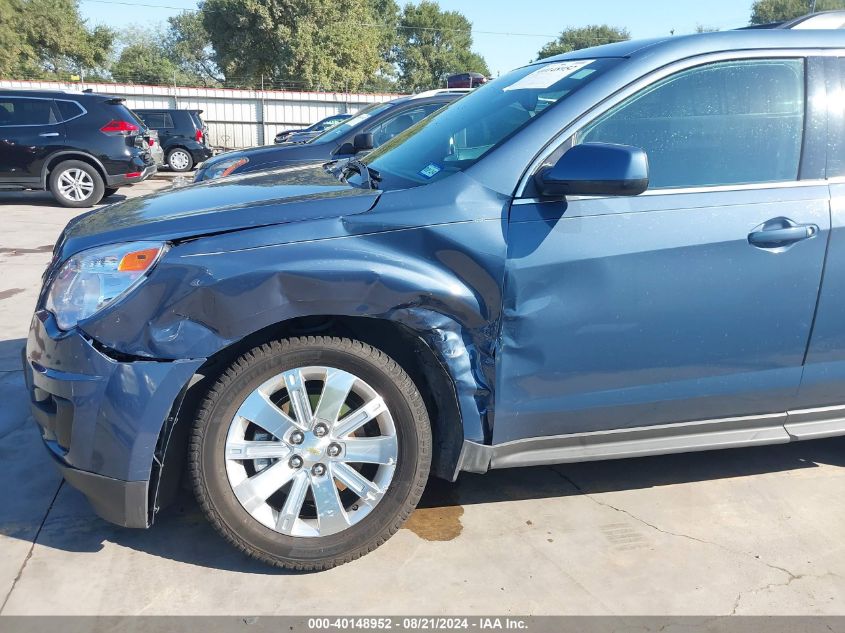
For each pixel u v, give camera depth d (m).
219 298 2.24
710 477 3.24
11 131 10.46
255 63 41.81
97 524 2.76
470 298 2.41
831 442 3.61
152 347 2.24
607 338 2.55
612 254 2.49
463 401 2.48
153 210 2.64
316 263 2.29
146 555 2.58
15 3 44.62
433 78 71.75
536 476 3.22
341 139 6.94
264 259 2.28
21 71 45.22
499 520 2.86
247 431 2.42
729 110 2.67
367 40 43.91
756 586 2.49
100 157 10.89
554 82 2.80
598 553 2.66
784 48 2.74
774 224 2.62
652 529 2.82
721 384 2.72
